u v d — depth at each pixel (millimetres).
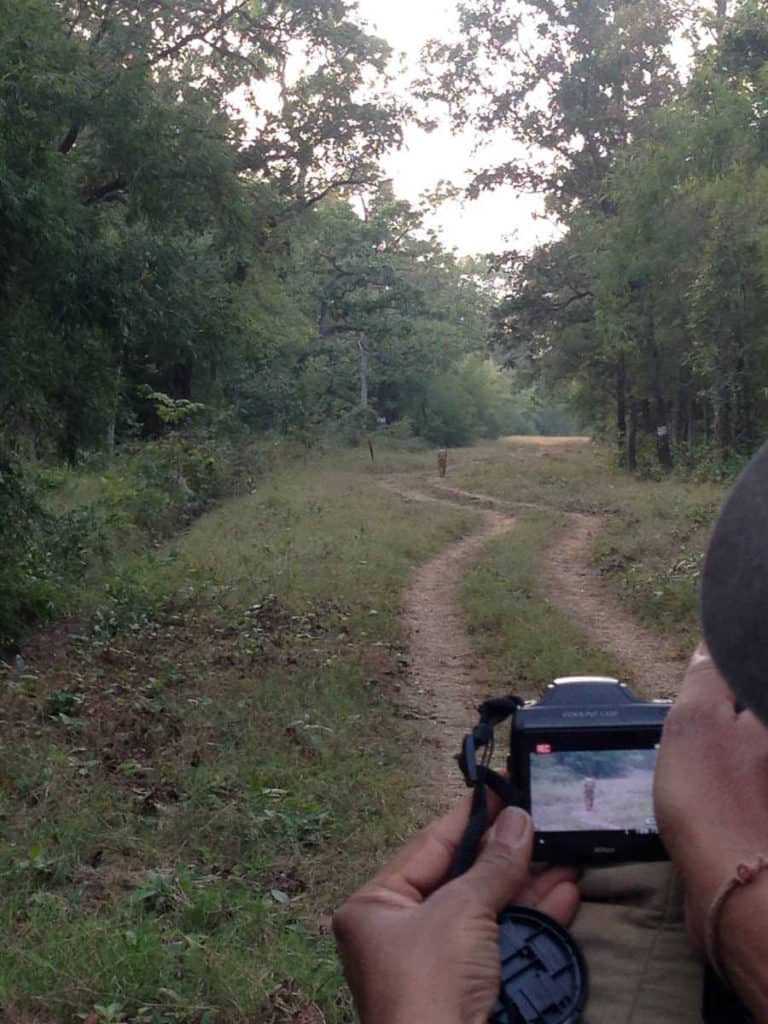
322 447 47875
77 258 11430
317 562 16750
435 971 1054
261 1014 4449
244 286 23969
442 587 16047
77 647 11156
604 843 1175
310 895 5742
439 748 8594
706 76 22375
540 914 1122
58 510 17625
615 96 40406
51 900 5215
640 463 37625
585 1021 1079
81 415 12281
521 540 20469
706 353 29812
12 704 8594
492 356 83750
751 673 837
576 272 40750
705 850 969
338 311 53062
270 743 8156
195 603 13680
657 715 1224
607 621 13805
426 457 49125
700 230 30516
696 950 1054
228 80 22828
